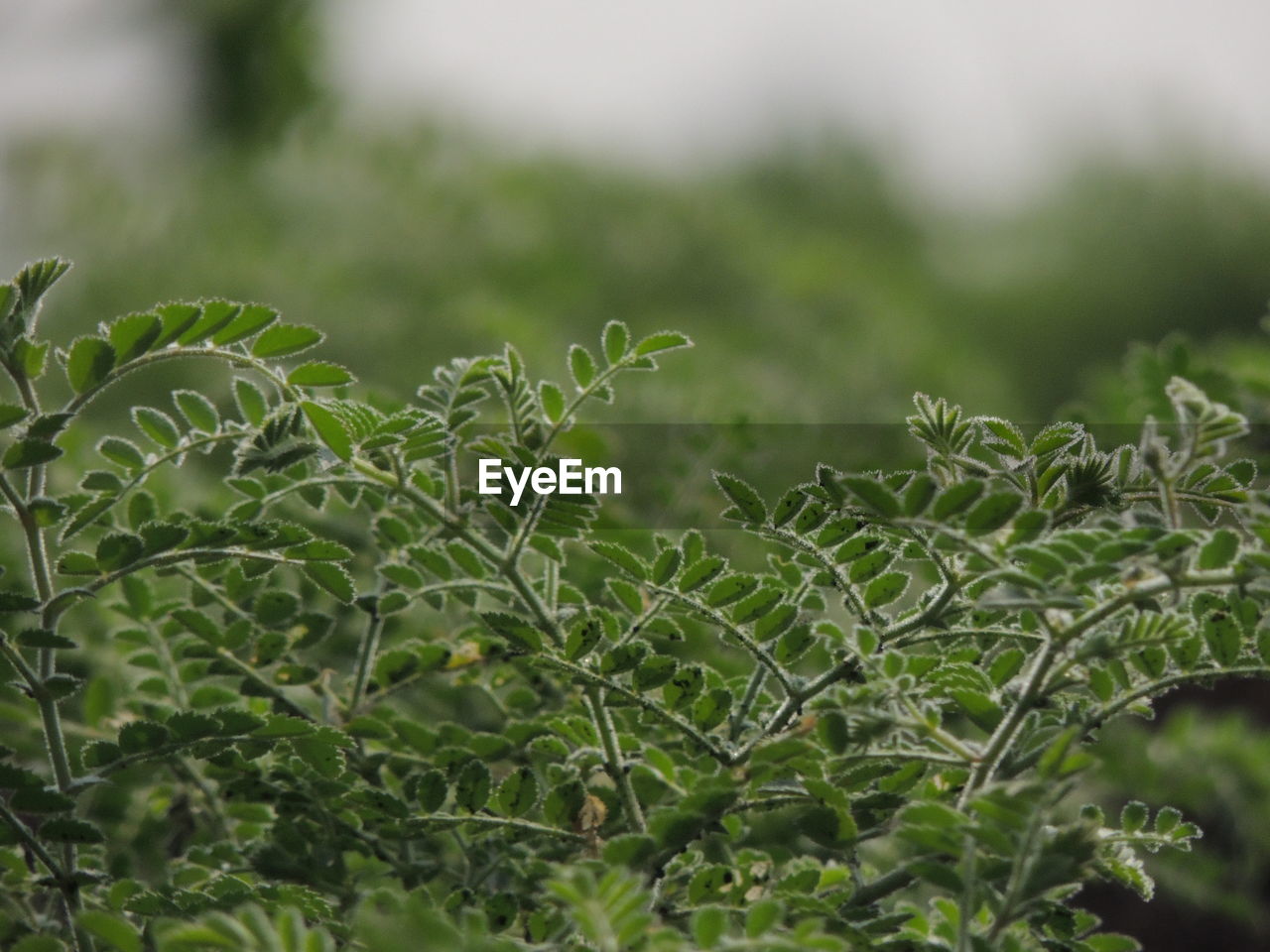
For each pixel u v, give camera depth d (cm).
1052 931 75
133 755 76
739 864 76
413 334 170
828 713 72
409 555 83
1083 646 72
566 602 81
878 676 74
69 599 75
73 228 219
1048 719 77
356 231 242
